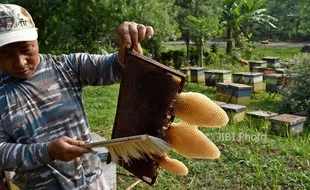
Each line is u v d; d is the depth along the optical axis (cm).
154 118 173
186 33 2011
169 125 173
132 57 171
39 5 1466
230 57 2086
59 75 199
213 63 2034
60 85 197
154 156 174
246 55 2266
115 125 182
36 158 169
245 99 1123
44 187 198
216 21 2023
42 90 191
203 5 2180
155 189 517
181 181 533
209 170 552
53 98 193
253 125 848
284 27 3350
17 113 187
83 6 1397
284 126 785
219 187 511
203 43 2042
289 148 624
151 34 185
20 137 189
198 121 167
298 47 2873
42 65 195
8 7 176
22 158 170
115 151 162
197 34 1978
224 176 536
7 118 186
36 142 189
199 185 520
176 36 1977
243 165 562
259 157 589
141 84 172
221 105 914
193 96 166
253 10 2244
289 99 1030
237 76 1311
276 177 514
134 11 1477
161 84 168
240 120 888
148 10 1545
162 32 1745
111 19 1436
